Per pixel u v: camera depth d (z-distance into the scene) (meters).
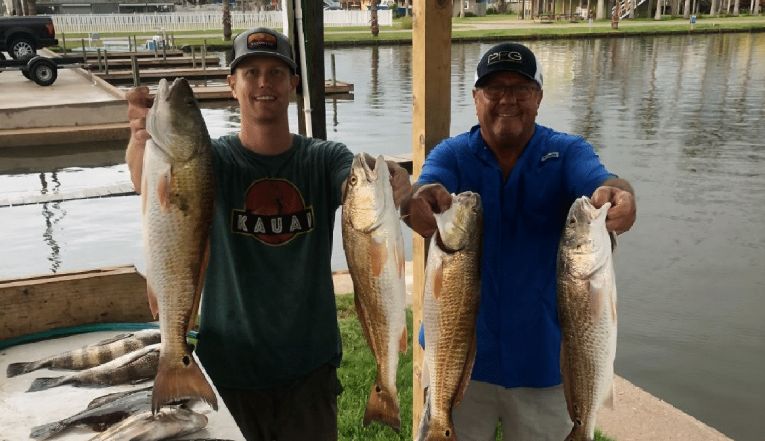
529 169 3.27
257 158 3.21
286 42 3.15
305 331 3.33
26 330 4.60
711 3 79.56
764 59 38.19
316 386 3.39
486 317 3.34
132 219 12.27
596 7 73.56
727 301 8.88
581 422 2.80
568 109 23.59
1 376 3.97
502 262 3.31
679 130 19.89
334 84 27.39
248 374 3.33
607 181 3.01
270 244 3.22
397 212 2.65
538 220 3.29
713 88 28.22
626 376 7.07
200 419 3.32
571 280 2.73
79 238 11.28
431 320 2.79
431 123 3.87
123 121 18.89
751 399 6.61
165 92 2.67
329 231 3.33
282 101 3.15
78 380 3.87
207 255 2.84
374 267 2.63
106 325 4.70
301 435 3.38
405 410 5.04
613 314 2.70
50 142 17.69
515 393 3.36
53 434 3.35
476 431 3.46
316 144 3.30
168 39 47.50
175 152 2.68
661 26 59.88
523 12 76.62
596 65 36.56
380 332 2.68
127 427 3.25
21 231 11.60
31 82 24.20
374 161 2.79
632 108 23.72
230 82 3.26
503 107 3.16
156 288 2.77
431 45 3.78
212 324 3.34
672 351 7.55
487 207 3.30
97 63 33.03
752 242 10.96
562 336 2.82
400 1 84.81
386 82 31.47
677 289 9.25
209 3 104.69
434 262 2.76
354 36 51.81
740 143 18.19
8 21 23.48
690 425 5.05
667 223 11.91
